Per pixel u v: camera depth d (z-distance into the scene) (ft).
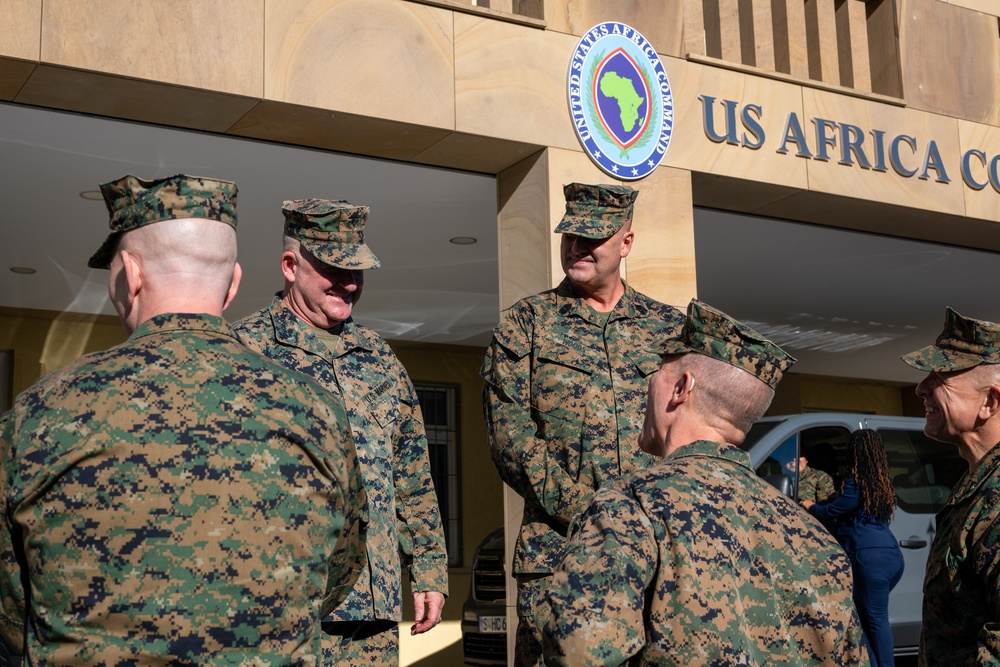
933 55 23.49
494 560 29.89
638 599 6.73
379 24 17.30
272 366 6.98
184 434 6.39
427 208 22.29
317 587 6.75
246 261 26.18
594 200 13.64
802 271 28.09
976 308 32.89
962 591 9.34
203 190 7.18
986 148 23.82
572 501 12.64
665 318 14.02
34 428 6.35
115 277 7.18
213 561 6.26
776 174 20.98
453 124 17.72
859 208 22.61
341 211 11.87
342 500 6.99
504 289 19.27
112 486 6.21
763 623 6.98
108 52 15.17
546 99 18.62
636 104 19.47
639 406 13.23
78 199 21.45
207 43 15.90
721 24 20.99
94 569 6.13
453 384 37.93
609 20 19.49
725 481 7.32
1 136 17.62
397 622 11.60
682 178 19.85
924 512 26.43
